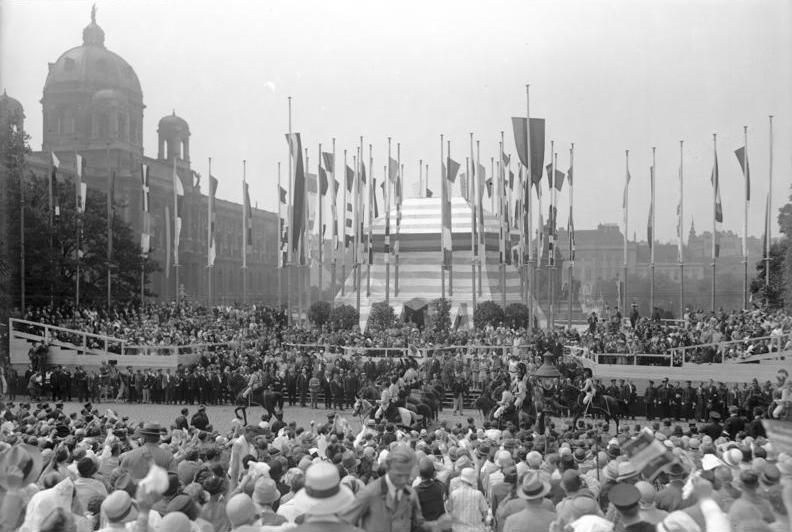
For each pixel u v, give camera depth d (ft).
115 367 181.78
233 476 61.67
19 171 204.95
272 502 40.78
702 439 72.59
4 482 44.62
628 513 33.81
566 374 163.22
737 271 307.58
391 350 209.87
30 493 47.91
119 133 364.17
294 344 218.38
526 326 257.75
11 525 43.96
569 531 35.29
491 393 150.30
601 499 44.96
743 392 147.02
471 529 47.50
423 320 290.15
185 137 414.82
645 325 212.43
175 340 216.95
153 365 201.36
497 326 249.34
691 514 39.04
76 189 246.88
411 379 156.15
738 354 177.47
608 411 136.98
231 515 35.42
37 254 240.53
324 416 159.12
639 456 36.99
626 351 188.55
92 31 372.17
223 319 255.70
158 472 35.96
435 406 146.72
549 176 234.17
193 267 404.98
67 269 259.19
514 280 312.50
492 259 311.47
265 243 468.34
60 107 360.89
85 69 361.30
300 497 34.71
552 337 199.52
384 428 93.09
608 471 44.73
